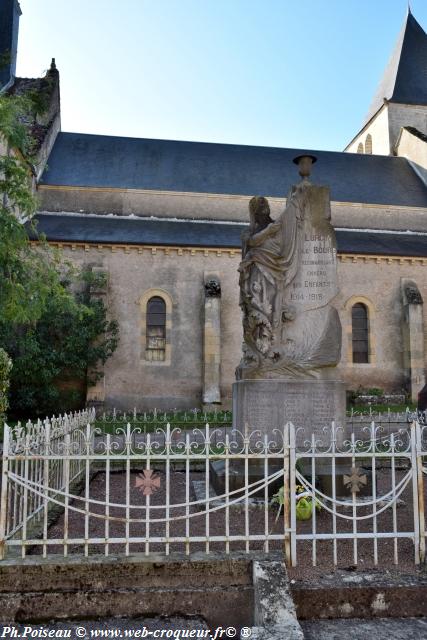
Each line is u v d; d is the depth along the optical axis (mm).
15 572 4855
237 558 5035
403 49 41375
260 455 5352
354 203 31266
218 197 30094
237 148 35094
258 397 8344
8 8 34188
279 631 4145
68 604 4719
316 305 8766
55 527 6953
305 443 7000
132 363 24656
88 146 32625
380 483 9570
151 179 30688
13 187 12016
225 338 25312
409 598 4812
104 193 29281
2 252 11281
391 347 26594
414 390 25625
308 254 8883
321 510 7289
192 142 34750
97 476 10836
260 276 8836
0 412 11266
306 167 9117
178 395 24750
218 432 16625
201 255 25562
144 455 5277
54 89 32281
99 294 23844
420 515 5359
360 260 26844
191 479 10367
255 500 7684
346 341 26266
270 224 9000
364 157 36469
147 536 5137
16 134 11906
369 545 6062
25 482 5215
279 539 5598
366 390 25828
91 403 23266
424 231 31656
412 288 26625
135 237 25672
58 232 25312
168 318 25078
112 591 4781
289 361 8492
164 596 4781
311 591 4762
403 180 34750
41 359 21781
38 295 12484
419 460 5430
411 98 39594
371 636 4445
